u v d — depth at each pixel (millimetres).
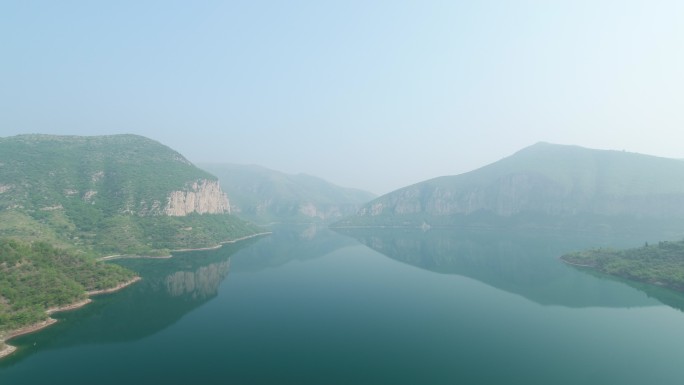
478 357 105312
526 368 98500
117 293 164000
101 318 136375
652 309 152000
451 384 89250
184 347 111688
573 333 124375
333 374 94750
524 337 120812
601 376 94125
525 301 164000
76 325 129000
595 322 135750
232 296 169875
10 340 111625
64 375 93500
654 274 192625
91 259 177500
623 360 103375
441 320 137500
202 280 199500
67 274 156000
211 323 133000
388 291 181625
